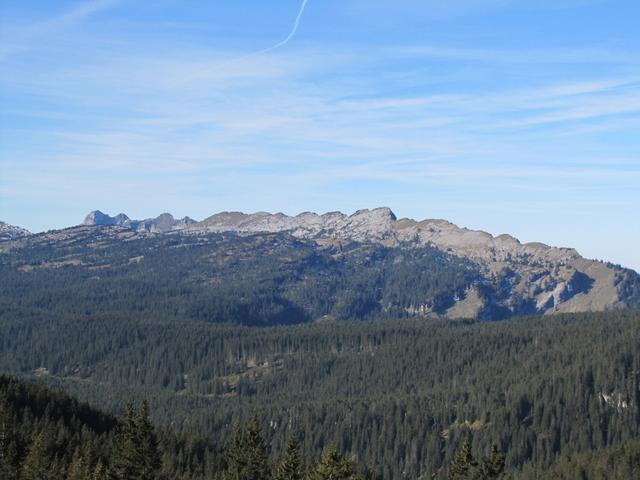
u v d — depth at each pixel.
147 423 176.12
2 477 185.38
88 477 183.62
